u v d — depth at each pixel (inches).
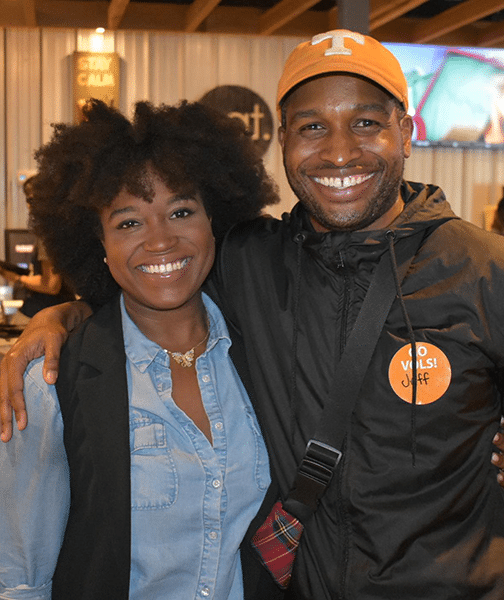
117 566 49.5
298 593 54.2
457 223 55.4
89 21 297.3
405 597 50.4
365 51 53.5
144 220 52.0
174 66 313.0
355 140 53.6
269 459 54.9
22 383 49.9
